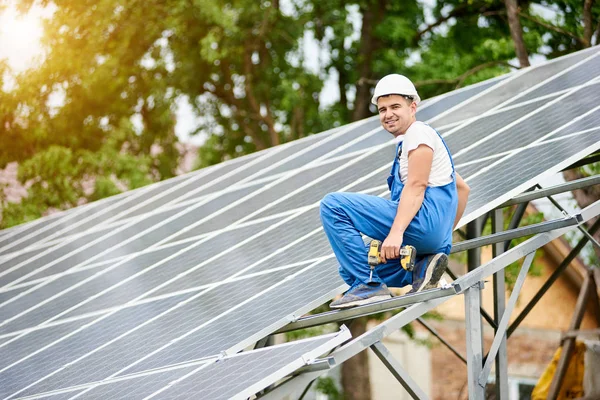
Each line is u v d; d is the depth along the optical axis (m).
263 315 9.82
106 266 13.97
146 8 30.52
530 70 15.50
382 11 31.72
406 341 32.22
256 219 13.30
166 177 32.38
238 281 11.16
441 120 14.59
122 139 31.31
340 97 32.47
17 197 33.38
